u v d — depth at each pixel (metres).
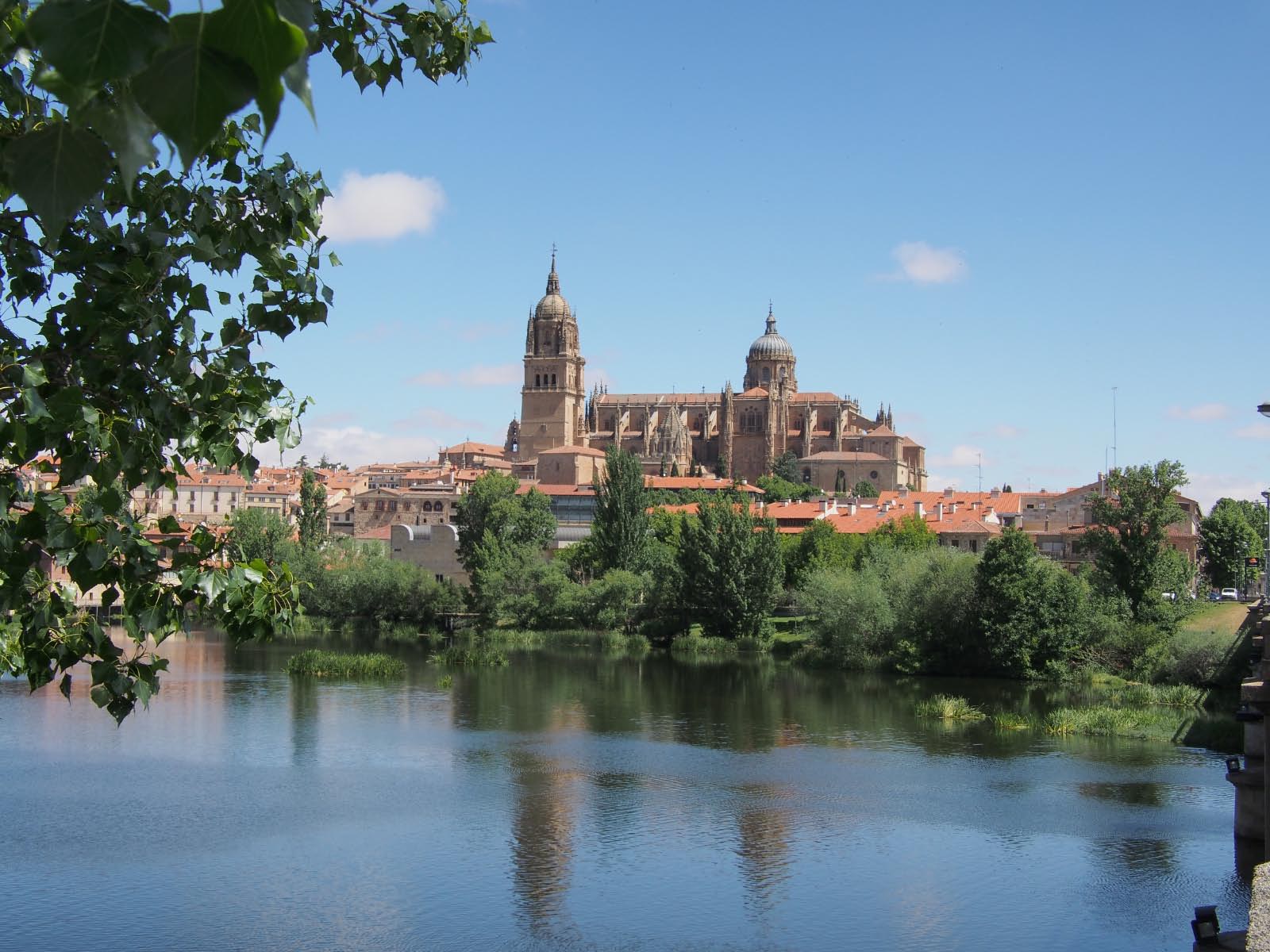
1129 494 122.31
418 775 70.50
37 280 15.95
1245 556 182.38
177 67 4.75
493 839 57.72
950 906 48.81
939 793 67.12
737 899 49.66
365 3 18.67
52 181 5.49
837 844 57.16
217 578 18.67
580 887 50.94
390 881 51.41
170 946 43.88
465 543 183.50
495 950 43.97
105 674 18.72
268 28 4.75
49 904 47.97
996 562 116.88
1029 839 57.97
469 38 21.02
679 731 85.94
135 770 70.06
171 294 17.78
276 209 20.20
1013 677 115.12
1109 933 45.78
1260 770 56.41
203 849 55.38
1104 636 115.31
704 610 147.50
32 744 76.69
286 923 46.22
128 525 17.22
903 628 122.75
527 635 154.00
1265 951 22.20
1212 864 54.09
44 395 16.38
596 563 169.50
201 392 18.00
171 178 17.86
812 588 130.38
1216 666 106.31
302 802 63.72
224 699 97.19
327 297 20.77
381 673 114.06
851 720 91.06
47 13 4.72
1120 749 79.56
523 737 82.75
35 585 18.78
